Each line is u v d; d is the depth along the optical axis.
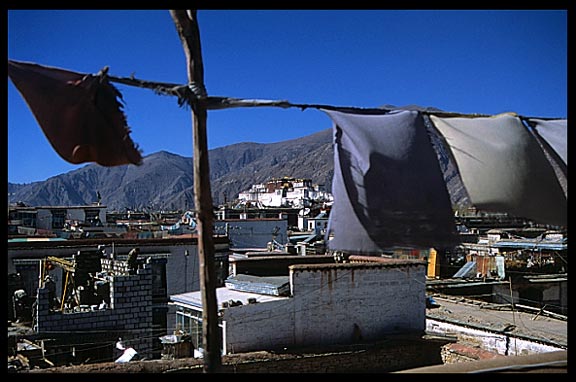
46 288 15.73
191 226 37.78
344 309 15.80
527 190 6.02
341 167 5.77
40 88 6.04
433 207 5.75
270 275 18.38
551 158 6.48
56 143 6.13
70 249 24.02
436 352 16.06
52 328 15.67
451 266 29.64
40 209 41.72
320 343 15.41
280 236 41.38
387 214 5.69
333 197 5.87
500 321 20.30
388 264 16.45
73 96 6.08
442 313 21.75
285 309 15.13
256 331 14.72
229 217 58.38
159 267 24.97
